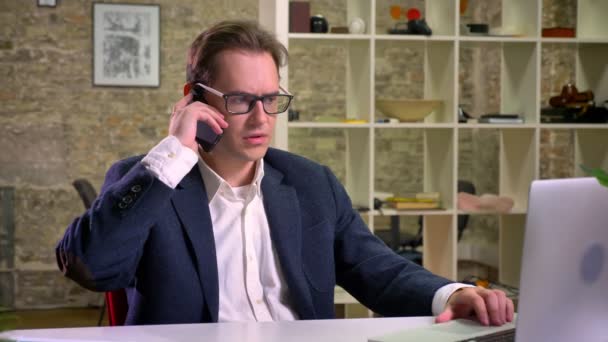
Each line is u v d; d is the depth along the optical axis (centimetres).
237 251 189
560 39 458
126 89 669
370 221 446
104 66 663
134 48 667
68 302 660
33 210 657
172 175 170
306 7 441
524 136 468
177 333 160
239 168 191
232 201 191
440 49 463
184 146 173
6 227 651
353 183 470
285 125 432
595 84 483
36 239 658
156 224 180
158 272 179
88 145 666
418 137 748
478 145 751
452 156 454
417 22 448
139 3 666
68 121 662
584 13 476
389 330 166
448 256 459
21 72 652
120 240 167
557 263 133
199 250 181
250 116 182
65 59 658
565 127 463
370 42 440
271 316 189
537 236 130
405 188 748
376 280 198
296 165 205
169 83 675
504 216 492
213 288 181
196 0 675
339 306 617
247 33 184
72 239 168
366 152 450
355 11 460
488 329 161
